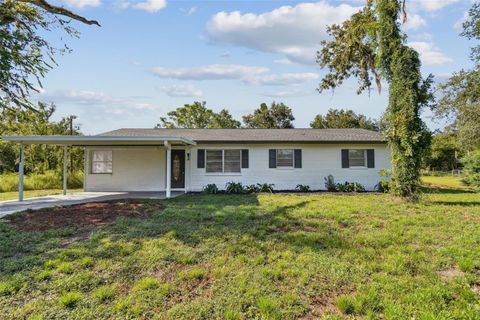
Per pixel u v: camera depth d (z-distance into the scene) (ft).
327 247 16.03
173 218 22.89
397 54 31.71
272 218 22.70
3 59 29.43
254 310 10.02
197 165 47.29
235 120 126.21
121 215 23.91
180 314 9.78
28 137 34.47
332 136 49.44
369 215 24.21
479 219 22.81
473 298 10.77
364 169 47.42
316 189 47.29
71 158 67.46
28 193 46.75
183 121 117.39
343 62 55.16
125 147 48.42
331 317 9.57
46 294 11.05
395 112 32.24
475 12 52.34
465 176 48.96
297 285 11.73
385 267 13.26
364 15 44.21
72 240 17.25
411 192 31.60
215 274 12.68
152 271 13.10
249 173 47.32
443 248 15.71
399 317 9.49
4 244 16.25
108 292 11.09
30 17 36.35
